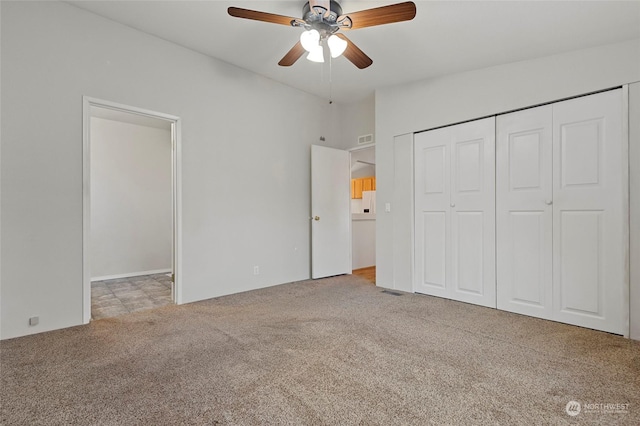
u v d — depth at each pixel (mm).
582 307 2637
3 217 2369
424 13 2416
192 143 3398
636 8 2156
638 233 2375
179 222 3312
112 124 5125
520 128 2986
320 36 2379
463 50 2934
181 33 3051
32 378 1812
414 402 1582
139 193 5371
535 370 1902
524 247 2963
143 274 5379
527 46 2748
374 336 2441
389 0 2363
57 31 2590
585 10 2232
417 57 3133
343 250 4953
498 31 2592
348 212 5035
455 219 3453
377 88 4188
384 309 3139
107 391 1679
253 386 1730
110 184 5098
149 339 2389
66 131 2635
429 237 3680
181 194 3322
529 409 1524
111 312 3096
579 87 2635
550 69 2793
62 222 2619
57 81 2590
